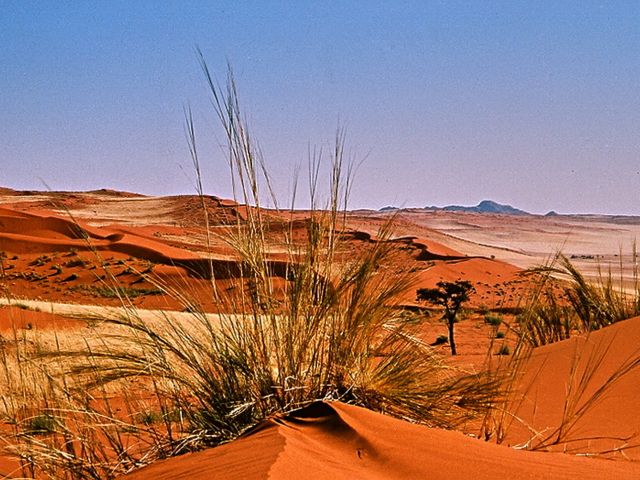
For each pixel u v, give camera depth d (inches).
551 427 238.1
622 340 333.1
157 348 203.8
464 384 216.2
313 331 205.9
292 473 132.6
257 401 199.2
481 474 150.5
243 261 208.5
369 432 166.7
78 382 203.6
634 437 219.3
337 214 215.0
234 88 205.5
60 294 1307.8
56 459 192.2
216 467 140.4
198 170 202.1
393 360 212.5
